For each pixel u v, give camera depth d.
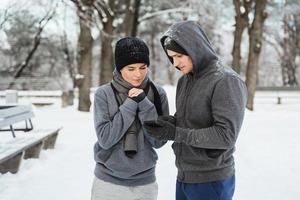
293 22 32.62
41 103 22.17
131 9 22.52
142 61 3.03
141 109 3.02
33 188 6.02
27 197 5.61
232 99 2.63
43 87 36.41
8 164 6.79
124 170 3.06
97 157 3.12
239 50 22.05
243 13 21.91
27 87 36.25
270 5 26.42
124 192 3.10
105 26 21.34
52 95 25.92
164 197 5.59
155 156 3.20
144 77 3.13
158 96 3.20
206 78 2.76
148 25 33.25
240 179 6.55
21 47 37.44
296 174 6.86
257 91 33.72
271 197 5.64
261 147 9.35
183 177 2.92
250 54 20.67
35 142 7.48
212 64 2.79
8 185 6.16
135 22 24.83
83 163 7.64
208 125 2.78
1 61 38.44
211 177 2.79
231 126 2.62
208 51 2.77
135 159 3.06
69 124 13.43
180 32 2.73
